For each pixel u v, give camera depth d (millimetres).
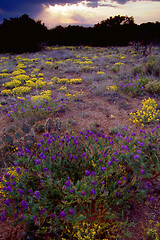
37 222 2627
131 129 5551
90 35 35000
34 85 10398
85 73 13227
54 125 5773
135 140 4238
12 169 3789
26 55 23281
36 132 5586
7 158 4102
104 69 14164
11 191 2908
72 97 8594
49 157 3576
